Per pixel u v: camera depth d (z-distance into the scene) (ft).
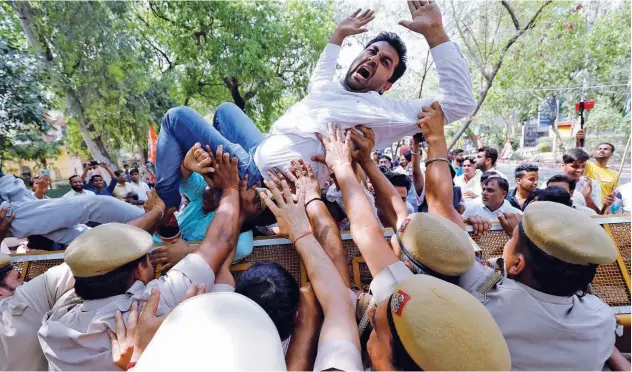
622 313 5.72
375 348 3.54
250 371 2.69
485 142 78.79
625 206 14.51
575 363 4.33
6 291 5.34
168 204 6.44
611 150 15.78
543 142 79.92
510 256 4.75
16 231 6.70
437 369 2.71
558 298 4.46
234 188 5.88
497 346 2.78
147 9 38.19
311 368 4.12
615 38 39.17
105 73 31.96
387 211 6.05
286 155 6.52
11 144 27.89
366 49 7.44
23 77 24.93
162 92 39.11
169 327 3.02
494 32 31.99
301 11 38.50
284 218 5.28
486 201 10.86
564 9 36.78
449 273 4.09
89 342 4.32
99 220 7.02
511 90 45.83
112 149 43.80
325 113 6.57
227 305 3.23
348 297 4.47
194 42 36.60
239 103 41.55
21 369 4.87
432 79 40.75
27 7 28.30
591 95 48.96
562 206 4.54
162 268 5.91
